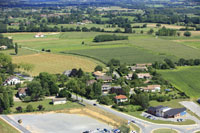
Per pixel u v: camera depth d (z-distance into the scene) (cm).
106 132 19562
